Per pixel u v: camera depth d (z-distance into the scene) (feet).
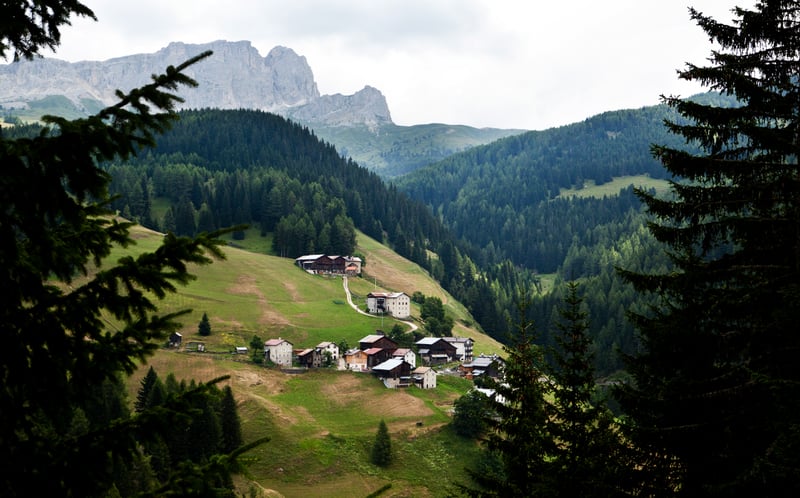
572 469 62.08
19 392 27.91
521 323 78.69
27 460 26.43
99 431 27.76
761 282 51.34
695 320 56.65
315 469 294.66
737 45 54.19
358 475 291.38
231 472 29.27
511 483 70.18
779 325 48.29
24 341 27.30
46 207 27.02
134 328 29.35
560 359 73.05
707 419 55.83
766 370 50.24
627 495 55.47
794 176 51.01
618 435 61.77
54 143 25.88
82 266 30.14
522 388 74.13
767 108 52.21
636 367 63.98
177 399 29.27
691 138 55.26
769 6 51.13
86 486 26.89
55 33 31.30
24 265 27.27
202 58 29.30
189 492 28.12
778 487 43.29
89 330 29.09
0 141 25.52
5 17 28.35
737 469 52.39
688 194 54.70
